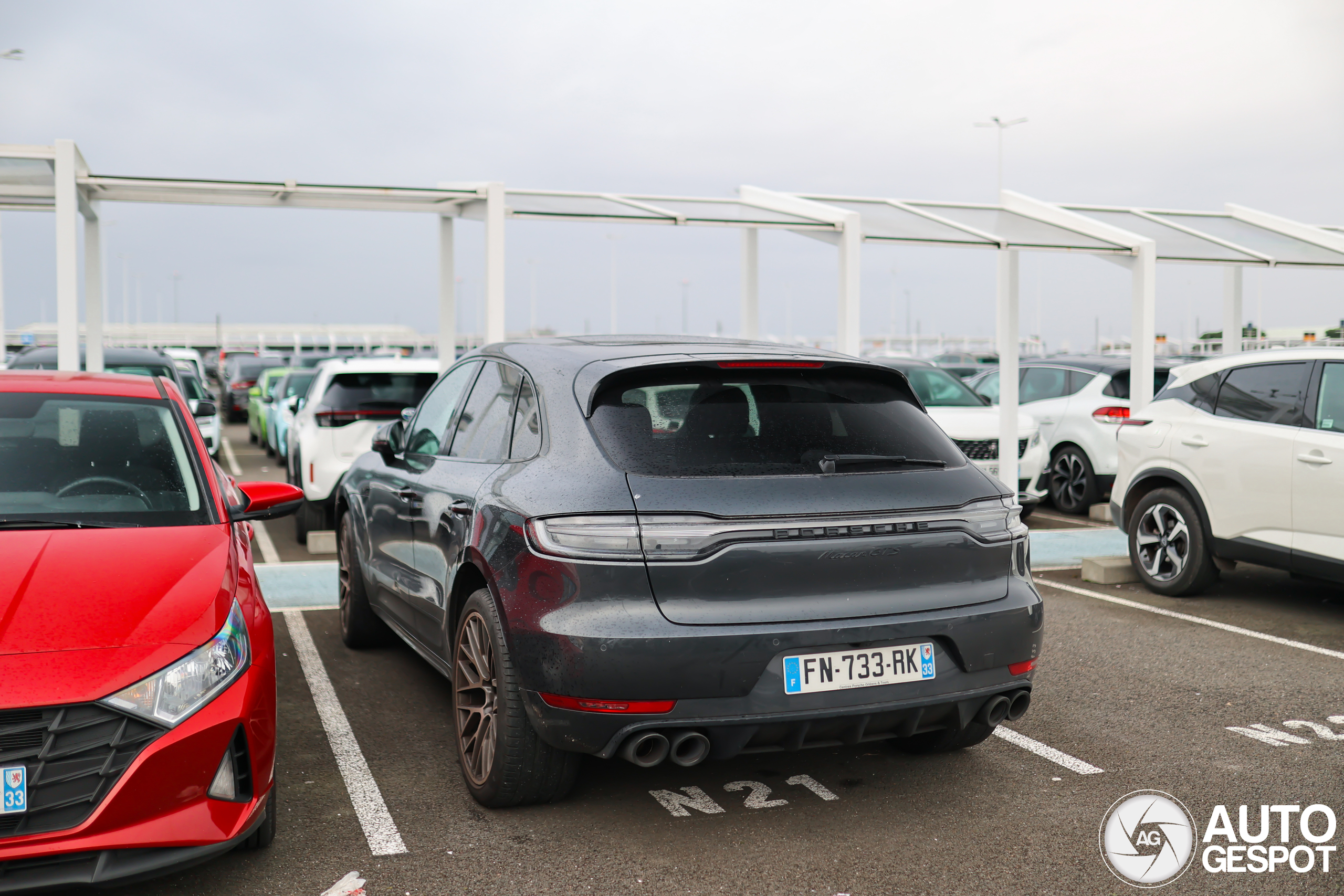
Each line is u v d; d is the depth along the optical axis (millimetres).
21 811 2699
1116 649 5969
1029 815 3750
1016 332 10484
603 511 3242
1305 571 6402
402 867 3324
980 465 10375
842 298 10281
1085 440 10828
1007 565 3633
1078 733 4598
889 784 4031
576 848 3469
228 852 3357
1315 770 4180
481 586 3920
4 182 8828
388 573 5055
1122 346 48281
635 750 3217
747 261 11078
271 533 9977
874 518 3391
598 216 9914
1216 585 7699
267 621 3375
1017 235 10812
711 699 3207
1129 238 10719
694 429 3473
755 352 3854
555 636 3234
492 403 4273
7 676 2754
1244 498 6699
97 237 10453
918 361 12164
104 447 3955
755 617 3248
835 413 3682
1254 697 5109
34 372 4453
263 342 80188
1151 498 7391
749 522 3258
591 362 3773
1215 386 7082
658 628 3176
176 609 3076
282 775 4109
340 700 5059
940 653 3441
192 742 2877
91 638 2908
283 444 14180
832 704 3289
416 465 4832
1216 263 11156
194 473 3949
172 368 14016
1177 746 4449
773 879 3252
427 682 5340
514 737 3525
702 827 3637
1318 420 6363
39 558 3264
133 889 3160
